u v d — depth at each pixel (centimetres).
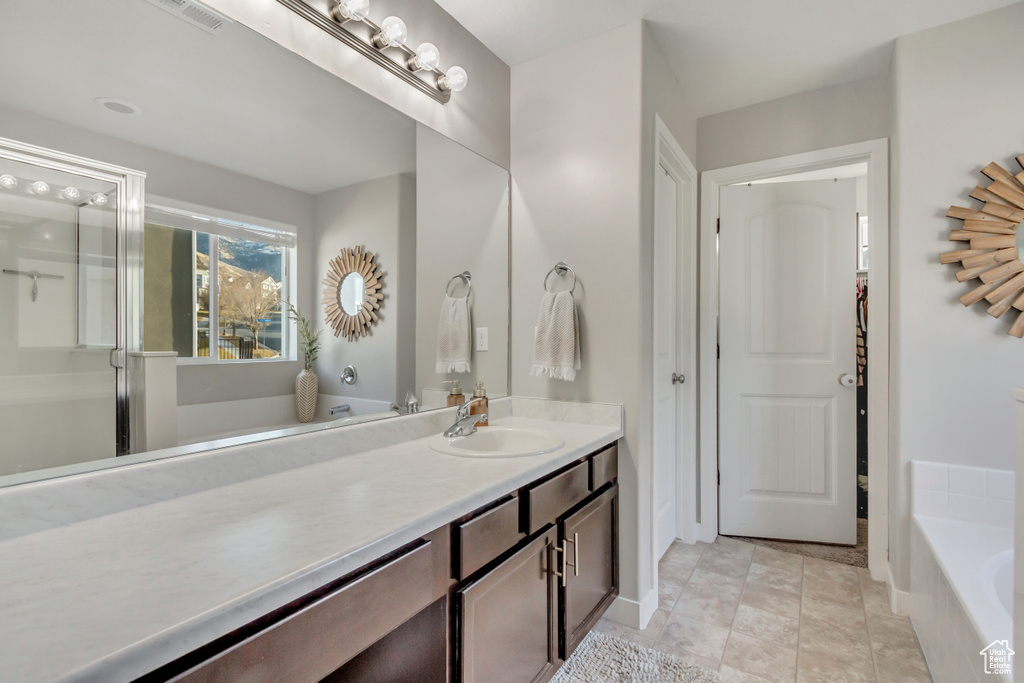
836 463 260
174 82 110
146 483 99
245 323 124
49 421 90
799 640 177
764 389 270
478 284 201
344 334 148
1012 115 179
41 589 65
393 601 89
